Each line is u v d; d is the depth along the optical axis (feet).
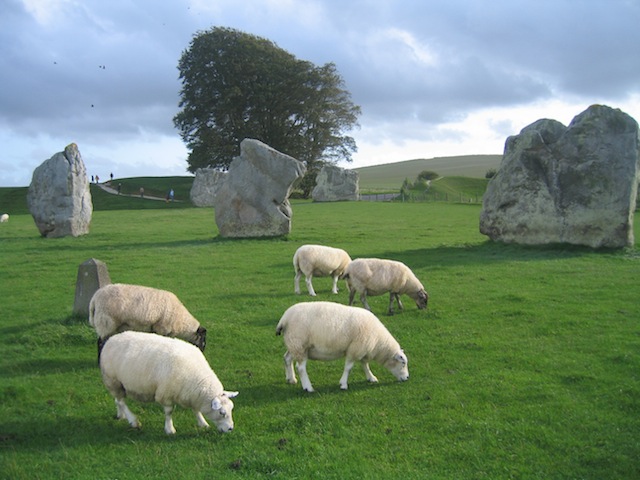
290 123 244.22
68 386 31.83
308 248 53.36
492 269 65.36
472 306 48.65
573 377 31.45
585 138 75.46
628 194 73.05
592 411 27.12
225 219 95.45
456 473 22.33
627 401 27.89
